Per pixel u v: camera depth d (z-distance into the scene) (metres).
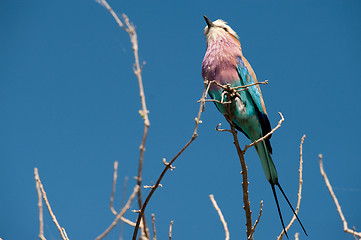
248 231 7.46
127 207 4.57
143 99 4.82
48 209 6.13
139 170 4.73
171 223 6.23
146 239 5.07
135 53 4.91
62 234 6.02
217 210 6.71
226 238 6.37
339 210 5.58
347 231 5.48
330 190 5.66
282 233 6.88
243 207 7.59
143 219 5.14
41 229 5.11
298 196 7.04
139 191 4.94
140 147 4.74
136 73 4.88
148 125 4.74
